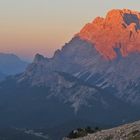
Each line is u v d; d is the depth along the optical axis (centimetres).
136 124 13762
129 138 12294
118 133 13338
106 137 13412
